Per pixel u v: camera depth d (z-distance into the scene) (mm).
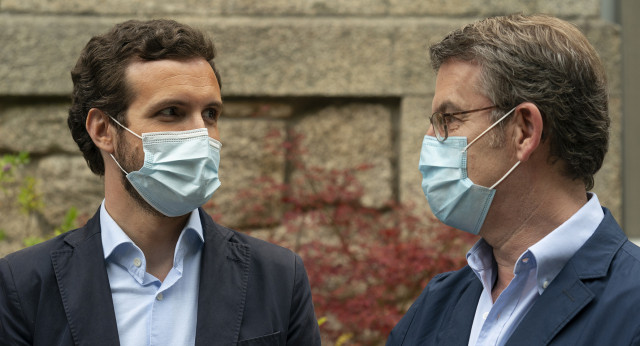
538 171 1722
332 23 4074
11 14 4023
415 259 3650
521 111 1708
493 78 1719
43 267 1919
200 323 1914
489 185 1758
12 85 3971
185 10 4059
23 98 4055
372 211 4074
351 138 4125
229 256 2031
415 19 4129
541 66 1688
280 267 2070
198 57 1999
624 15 4402
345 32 4066
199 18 4059
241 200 4043
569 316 1584
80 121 2084
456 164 1783
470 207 1793
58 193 4043
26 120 4055
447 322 1929
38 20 4016
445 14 4129
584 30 4117
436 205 1871
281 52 4055
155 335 1905
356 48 4074
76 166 4055
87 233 1994
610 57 4125
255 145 4082
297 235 4070
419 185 4051
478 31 1774
